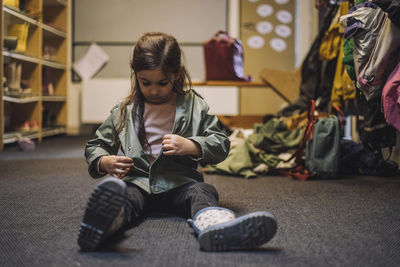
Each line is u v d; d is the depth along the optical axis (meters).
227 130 1.19
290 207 1.32
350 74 1.80
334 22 2.46
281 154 2.16
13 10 3.02
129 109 1.14
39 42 3.59
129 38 4.63
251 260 0.81
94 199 0.79
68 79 4.45
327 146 1.95
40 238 0.96
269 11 4.64
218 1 4.63
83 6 4.61
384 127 1.75
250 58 4.68
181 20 4.64
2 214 1.20
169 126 1.13
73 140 3.82
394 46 1.43
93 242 0.83
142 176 1.10
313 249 0.89
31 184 1.71
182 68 1.10
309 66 2.61
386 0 1.30
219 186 1.72
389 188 1.69
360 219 1.17
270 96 4.66
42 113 4.00
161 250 0.87
